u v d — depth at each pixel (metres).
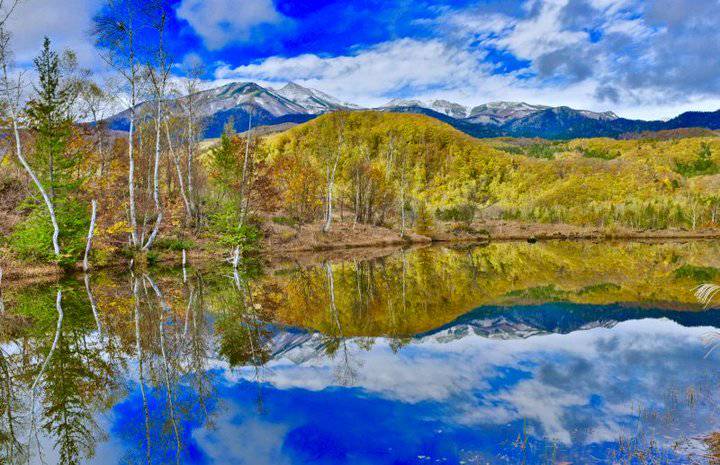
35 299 18.16
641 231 82.25
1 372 9.68
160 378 9.10
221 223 32.53
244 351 11.10
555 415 6.87
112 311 16.03
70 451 6.19
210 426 6.72
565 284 24.89
